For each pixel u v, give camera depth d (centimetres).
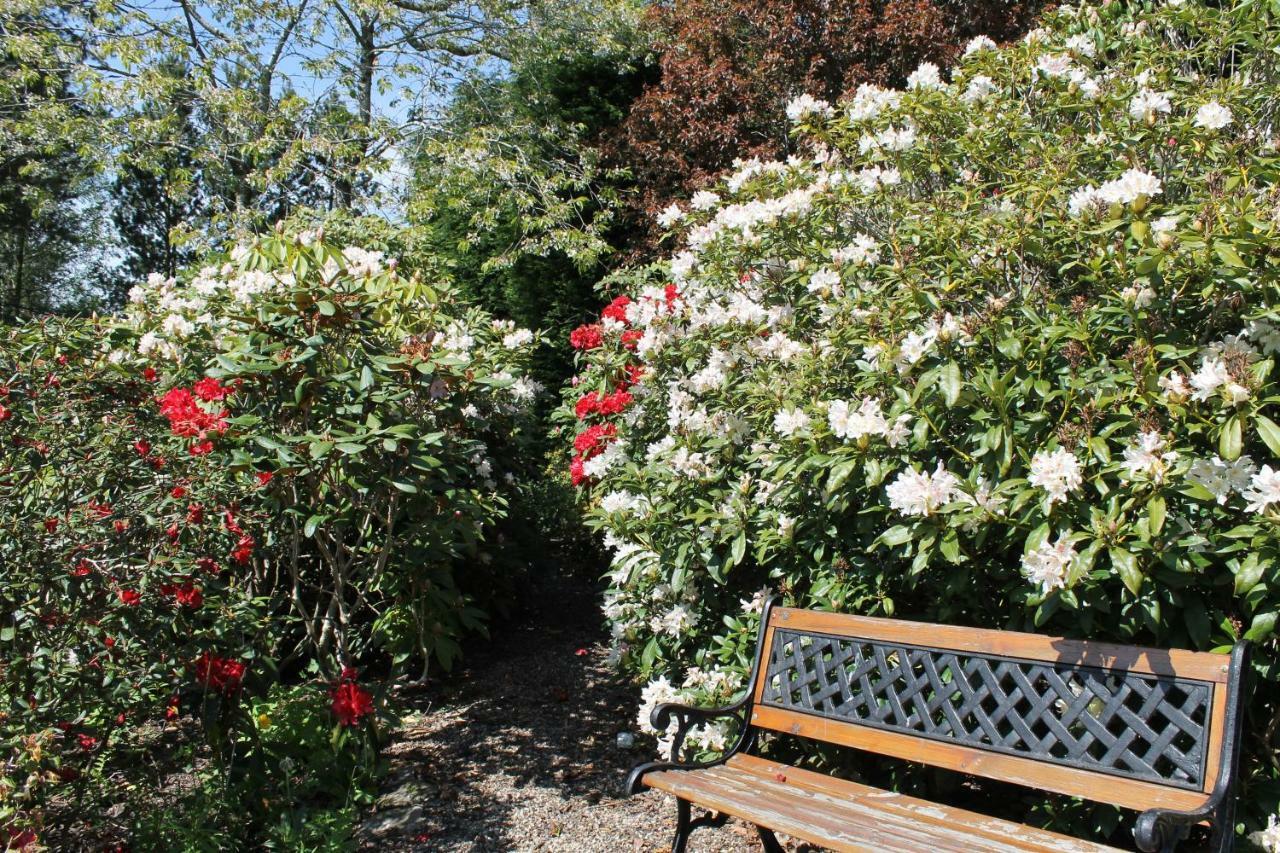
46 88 1279
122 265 1864
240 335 377
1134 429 245
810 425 287
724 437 340
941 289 291
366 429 319
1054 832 235
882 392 279
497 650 515
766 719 281
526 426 578
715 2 1033
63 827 286
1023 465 257
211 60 1178
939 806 238
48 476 303
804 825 215
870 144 367
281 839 297
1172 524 223
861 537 296
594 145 1223
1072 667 220
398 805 331
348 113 1192
